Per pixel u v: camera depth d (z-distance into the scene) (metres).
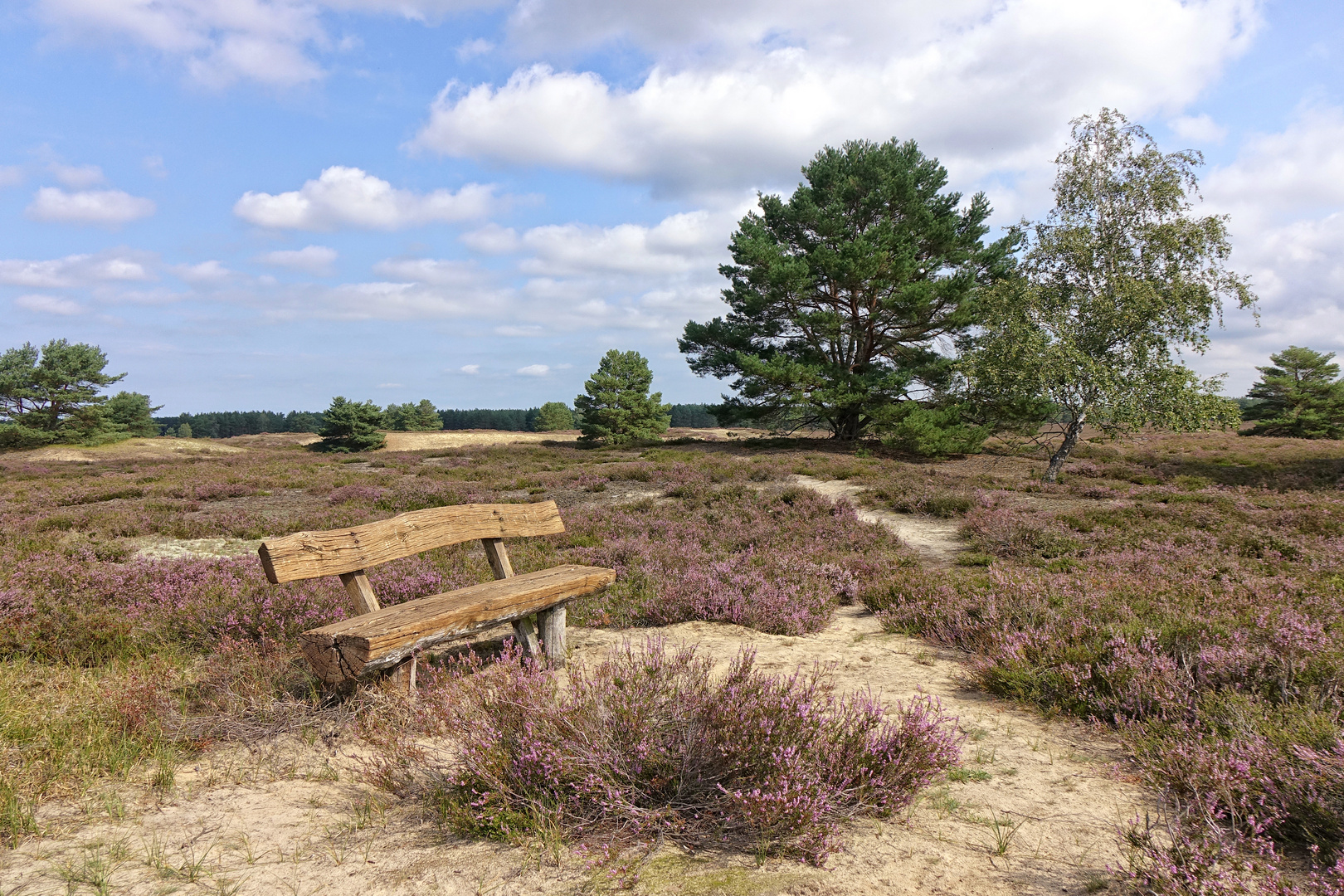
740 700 2.81
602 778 2.50
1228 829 2.35
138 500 14.68
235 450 48.88
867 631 5.78
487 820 2.42
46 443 45.72
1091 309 19.28
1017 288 20.42
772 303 30.50
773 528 10.29
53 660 4.48
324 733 3.29
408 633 3.34
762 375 29.34
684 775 2.57
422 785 2.82
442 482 17.48
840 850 2.28
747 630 5.65
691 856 2.29
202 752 3.18
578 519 11.09
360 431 64.56
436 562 7.32
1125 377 18.64
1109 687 3.87
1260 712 3.23
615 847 2.29
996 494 13.61
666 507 13.23
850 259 27.36
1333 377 47.91
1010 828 2.51
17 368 47.09
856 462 22.69
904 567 7.82
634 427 47.78
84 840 2.34
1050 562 7.84
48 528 10.55
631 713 2.73
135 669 4.16
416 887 2.10
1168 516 10.64
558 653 4.47
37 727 3.23
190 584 5.79
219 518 11.62
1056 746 3.36
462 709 3.14
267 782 2.88
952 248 29.59
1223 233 18.14
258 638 4.77
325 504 14.39
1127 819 2.56
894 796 2.56
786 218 31.59
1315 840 2.25
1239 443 33.34
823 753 2.64
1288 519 10.02
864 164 29.91
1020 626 4.98
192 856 2.25
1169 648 4.32
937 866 2.23
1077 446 31.56
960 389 27.67
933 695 4.07
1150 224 19.03
